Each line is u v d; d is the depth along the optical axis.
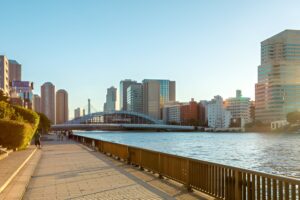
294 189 7.36
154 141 127.12
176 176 13.49
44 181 14.52
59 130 177.88
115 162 22.64
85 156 27.98
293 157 60.19
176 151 76.88
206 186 11.00
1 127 28.83
